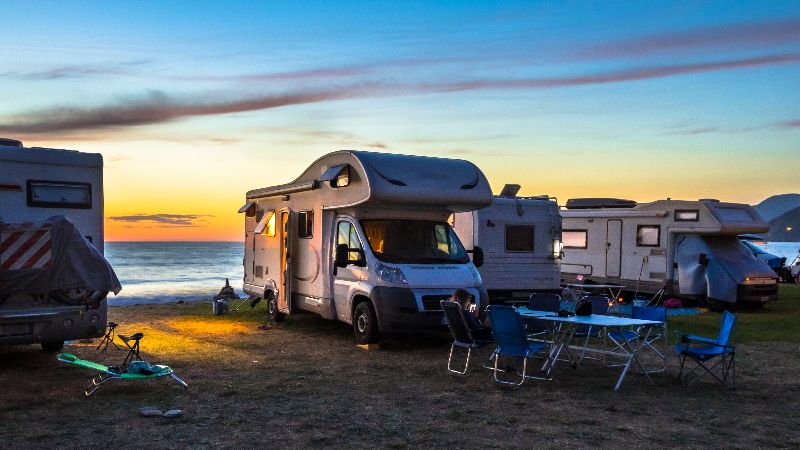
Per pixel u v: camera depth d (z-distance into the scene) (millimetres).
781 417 6875
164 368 7680
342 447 5777
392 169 10789
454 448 5777
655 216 17766
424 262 10836
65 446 5707
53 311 8148
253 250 15023
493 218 15305
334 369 9094
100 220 9234
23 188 8617
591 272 19344
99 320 9016
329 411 6938
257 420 6574
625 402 7422
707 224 16672
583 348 8938
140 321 13836
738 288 16344
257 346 10859
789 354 10523
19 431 6113
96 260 8117
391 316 10234
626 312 14859
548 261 15898
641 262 18094
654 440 6047
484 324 9992
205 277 51438
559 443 5938
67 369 8891
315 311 12094
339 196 11297
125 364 8344
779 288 23859
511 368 8984
